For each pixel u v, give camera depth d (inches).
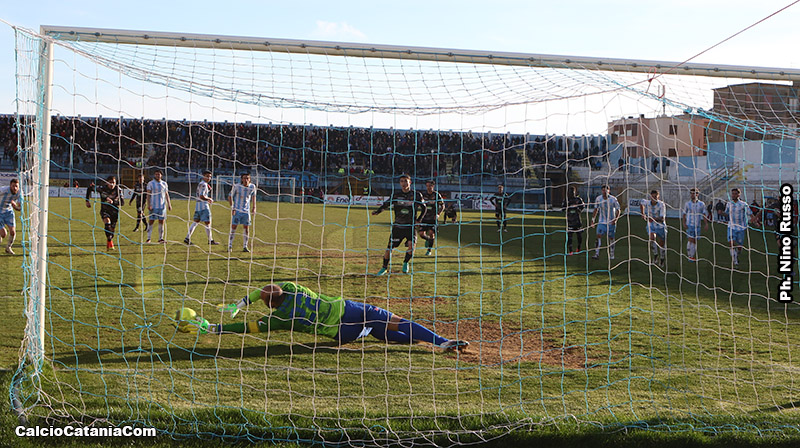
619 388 179.8
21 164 167.5
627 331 248.1
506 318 268.7
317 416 151.4
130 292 296.4
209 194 474.0
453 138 1140.5
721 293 343.6
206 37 179.0
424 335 210.1
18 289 293.1
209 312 258.7
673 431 148.6
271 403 160.7
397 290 330.6
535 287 349.7
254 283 335.9
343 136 1152.8
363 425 147.0
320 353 206.8
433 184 378.3
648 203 439.2
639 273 410.0
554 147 968.3
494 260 462.9
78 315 247.1
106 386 168.1
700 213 451.8
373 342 221.6
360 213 954.1
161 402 158.4
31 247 170.1
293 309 204.7
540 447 142.6
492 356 210.2
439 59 192.1
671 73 205.3
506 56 195.5
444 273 396.2
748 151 589.9
